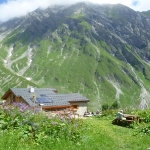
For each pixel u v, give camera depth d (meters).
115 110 36.25
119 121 24.83
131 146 15.07
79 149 11.71
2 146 9.58
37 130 12.31
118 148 14.32
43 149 10.64
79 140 13.06
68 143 12.05
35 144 10.97
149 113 28.11
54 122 13.46
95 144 13.20
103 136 15.74
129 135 18.80
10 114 13.38
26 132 11.80
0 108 14.41
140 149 14.50
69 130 13.48
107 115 34.12
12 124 12.44
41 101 50.03
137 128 21.91
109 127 22.39
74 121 15.95
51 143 11.49
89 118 33.19
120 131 20.61
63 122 14.52
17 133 11.42
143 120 25.41
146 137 17.83
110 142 14.84
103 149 12.91
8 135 10.95
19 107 15.30
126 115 25.80
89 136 14.27
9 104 15.76
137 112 30.98
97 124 22.91
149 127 20.34
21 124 12.40
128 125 23.83
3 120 12.62
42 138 11.66
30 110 15.20
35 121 13.20
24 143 10.61
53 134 12.59
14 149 9.59
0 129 11.60
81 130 15.16
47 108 49.19
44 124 13.16
